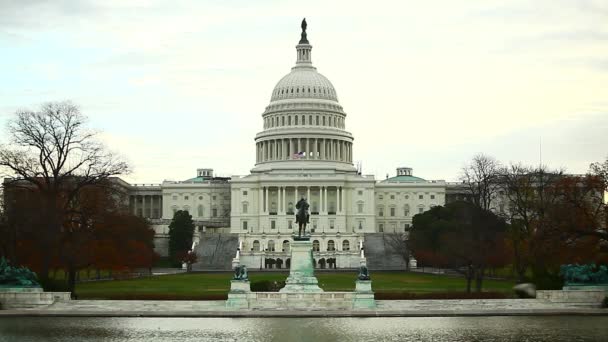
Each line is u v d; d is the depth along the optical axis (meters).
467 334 66.81
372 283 131.00
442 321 76.06
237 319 78.69
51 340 63.88
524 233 130.12
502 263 130.62
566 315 80.06
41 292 86.50
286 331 69.31
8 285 86.38
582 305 85.56
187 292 104.12
